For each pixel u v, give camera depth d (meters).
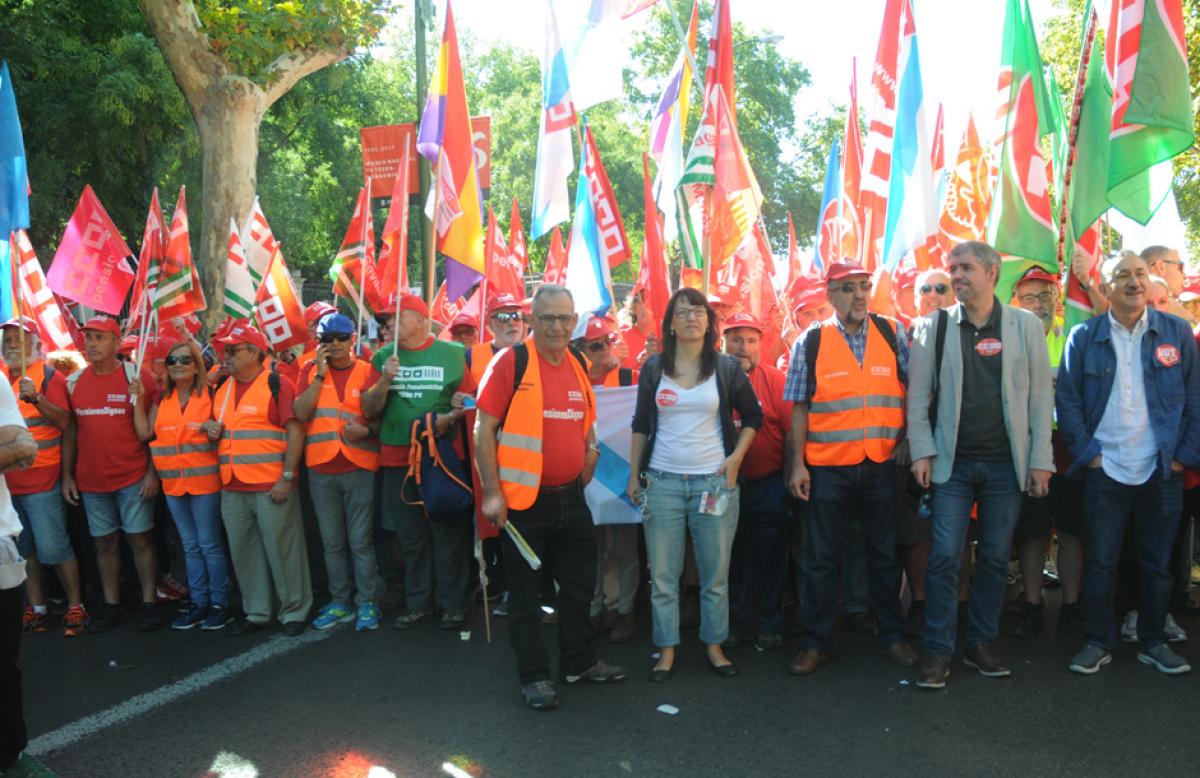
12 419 3.67
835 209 9.07
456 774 3.90
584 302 7.40
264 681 5.02
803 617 5.00
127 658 5.50
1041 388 4.61
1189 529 5.61
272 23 12.47
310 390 5.79
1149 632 4.79
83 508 6.29
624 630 5.54
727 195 6.49
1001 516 4.67
